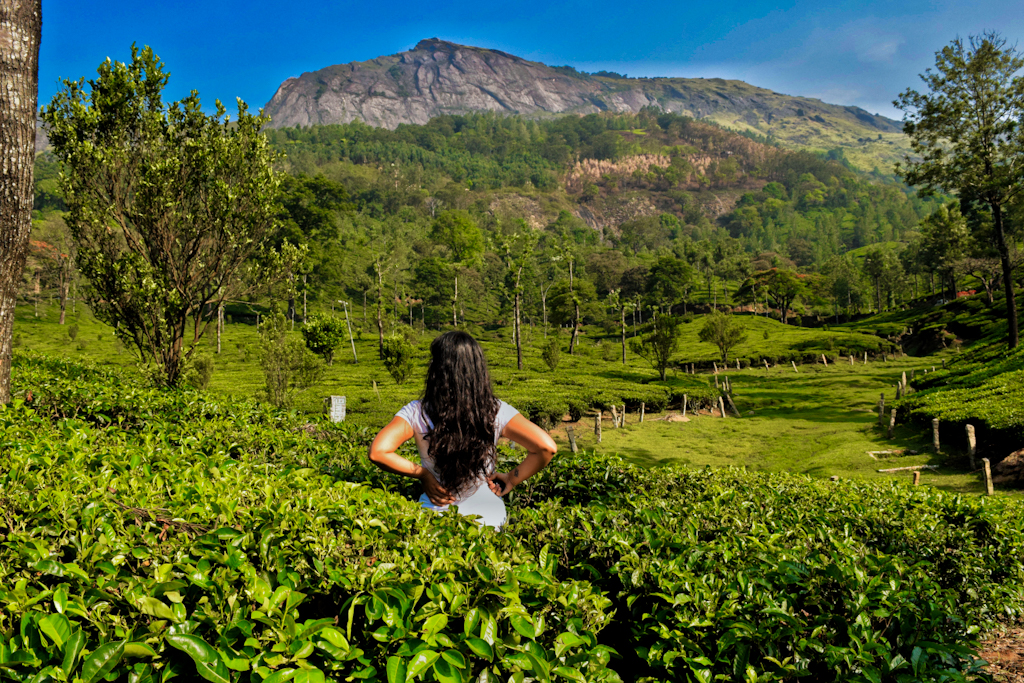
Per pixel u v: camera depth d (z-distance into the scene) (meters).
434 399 2.98
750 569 3.02
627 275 125.12
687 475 5.57
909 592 3.12
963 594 4.80
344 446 6.48
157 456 4.39
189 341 65.81
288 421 7.88
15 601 1.90
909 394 26.59
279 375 20.95
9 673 1.76
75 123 14.25
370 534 2.59
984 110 29.86
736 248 179.00
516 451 6.34
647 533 3.29
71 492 2.77
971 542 5.12
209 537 2.25
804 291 106.38
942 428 18.16
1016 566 5.27
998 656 4.56
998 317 57.50
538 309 109.56
